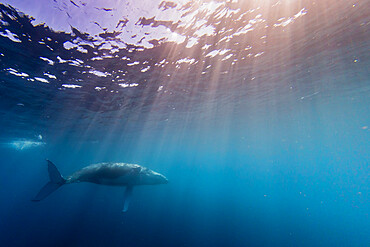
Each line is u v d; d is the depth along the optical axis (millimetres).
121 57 8500
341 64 11789
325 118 31703
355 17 7129
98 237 16281
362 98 21109
